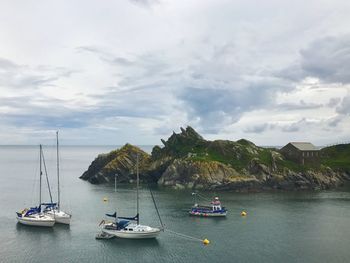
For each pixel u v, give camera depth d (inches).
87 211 4409.5
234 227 3688.5
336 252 2923.2
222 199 5300.2
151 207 4665.4
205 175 6259.8
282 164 6776.6
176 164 6658.5
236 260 2741.1
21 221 3659.0
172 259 2758.4
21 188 6427.2
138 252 2903.5
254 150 7288.4
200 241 3201.3
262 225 3772.1
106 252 2901.1
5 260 2721.5
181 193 5812.0
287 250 2967.5
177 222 3882.9
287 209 4586.6
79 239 3213.6
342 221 3951.8
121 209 4542.3
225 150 7012.8
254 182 6176.2
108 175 7219.5
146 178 7224.4
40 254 2849.4
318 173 6717.5
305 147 7234.3
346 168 7396.7
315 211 4468.5
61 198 5374.0
